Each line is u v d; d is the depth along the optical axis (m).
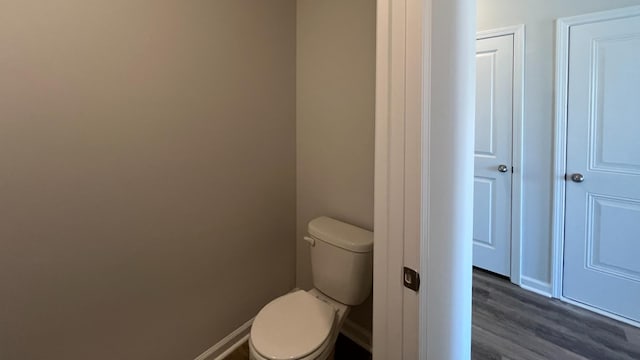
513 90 2.43
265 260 1.94
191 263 1.56
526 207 2.46
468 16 0.81
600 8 2.02
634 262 2.04
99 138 1.21
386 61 0.79
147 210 1.37
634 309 2.06
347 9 1.71
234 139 1.69
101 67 1.19
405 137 0.77
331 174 1.89
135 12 1.26
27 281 1.09
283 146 1.97
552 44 2.23
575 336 1.96
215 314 1.70
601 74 2.05
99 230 1.24
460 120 0.83
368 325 1.83
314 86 1.91
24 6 1.01
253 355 1.31
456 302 0.89
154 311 1.44
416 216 0.77
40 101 1.06
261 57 1.78
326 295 1.71
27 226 1.07
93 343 1.26
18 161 1.04
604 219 2.13
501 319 2.14
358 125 1.73
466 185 0.87
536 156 2.38
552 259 2.35
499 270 2.66
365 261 1.57
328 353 1.38
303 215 2.07
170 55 1.38
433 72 0.74
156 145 1.38
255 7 1.72
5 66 0.99
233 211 1.73
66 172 1.14
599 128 2.09
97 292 1.25
